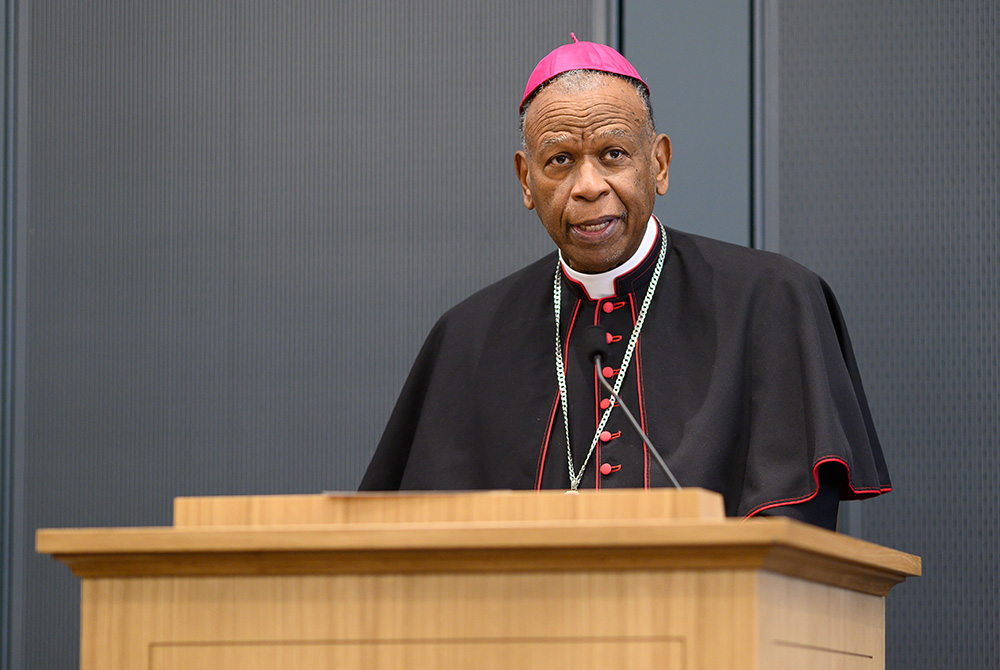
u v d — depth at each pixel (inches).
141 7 545.0
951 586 477.1
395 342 519.2
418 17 535.2
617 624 203.2
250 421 520.4
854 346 493.4
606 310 368.8
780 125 506.9
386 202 527.2
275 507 225.3
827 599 242.2
